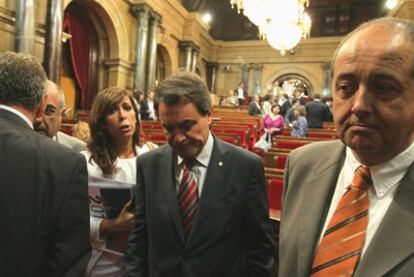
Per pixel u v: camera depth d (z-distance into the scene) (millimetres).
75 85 9492
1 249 814
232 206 1059
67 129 4906
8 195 834
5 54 961
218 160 1106
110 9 9000
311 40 14922
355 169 748
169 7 11930
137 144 1593
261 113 9531
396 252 604
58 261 872
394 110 602
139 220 1176
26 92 932
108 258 1306
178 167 1134
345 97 656
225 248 1044
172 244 1032
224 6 15539
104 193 1325
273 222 1797
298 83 15648
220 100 14523
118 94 1473
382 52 600
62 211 885
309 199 809
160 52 12500
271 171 2340
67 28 8633
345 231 689
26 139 902
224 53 16234
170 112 1004
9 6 5918
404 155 664
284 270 782
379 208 676
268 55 15641
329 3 14648
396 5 10164
